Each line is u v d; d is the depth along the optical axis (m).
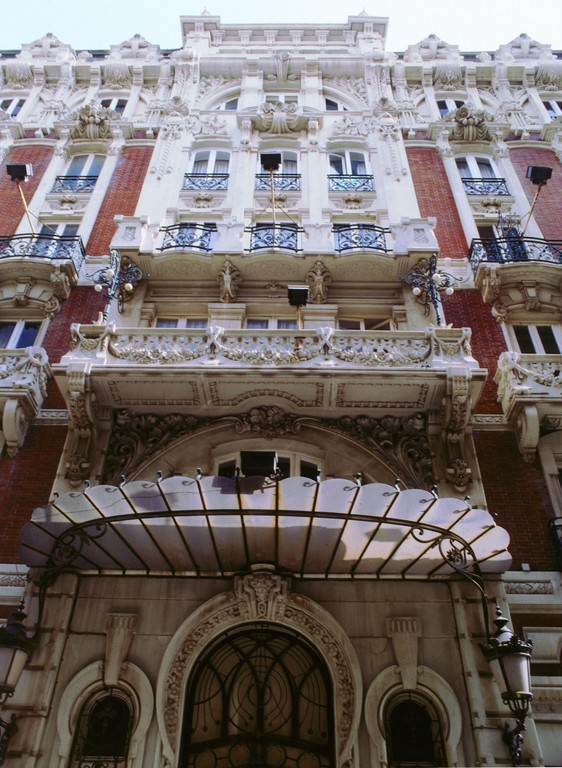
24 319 13.46
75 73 20.97
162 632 8.72
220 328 10.76
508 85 20.58
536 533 9.96
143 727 7.97
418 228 13.40
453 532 8.08
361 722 8.09
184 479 7.78
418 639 8.66
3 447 10.89
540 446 11.01
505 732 7.82
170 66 20.70
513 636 7.81
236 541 8.90
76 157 18.16
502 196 16.36
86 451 10.13
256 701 8.73
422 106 19.88
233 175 16.75
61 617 8.65
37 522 8.31
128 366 9.98
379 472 10.23
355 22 22.31
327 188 16.31
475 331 12.99
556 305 13.33
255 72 20.47
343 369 9.98
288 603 8.93
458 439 10.27
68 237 14.34
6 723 7.70
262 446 10.52
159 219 15.18
